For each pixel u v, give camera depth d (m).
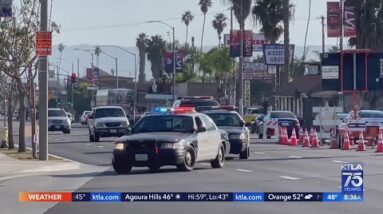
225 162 94.50
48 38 94.19
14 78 108.81
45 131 97.88
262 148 127.69
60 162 93.69
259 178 72.94
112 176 76.69
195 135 81.25
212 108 143.00
